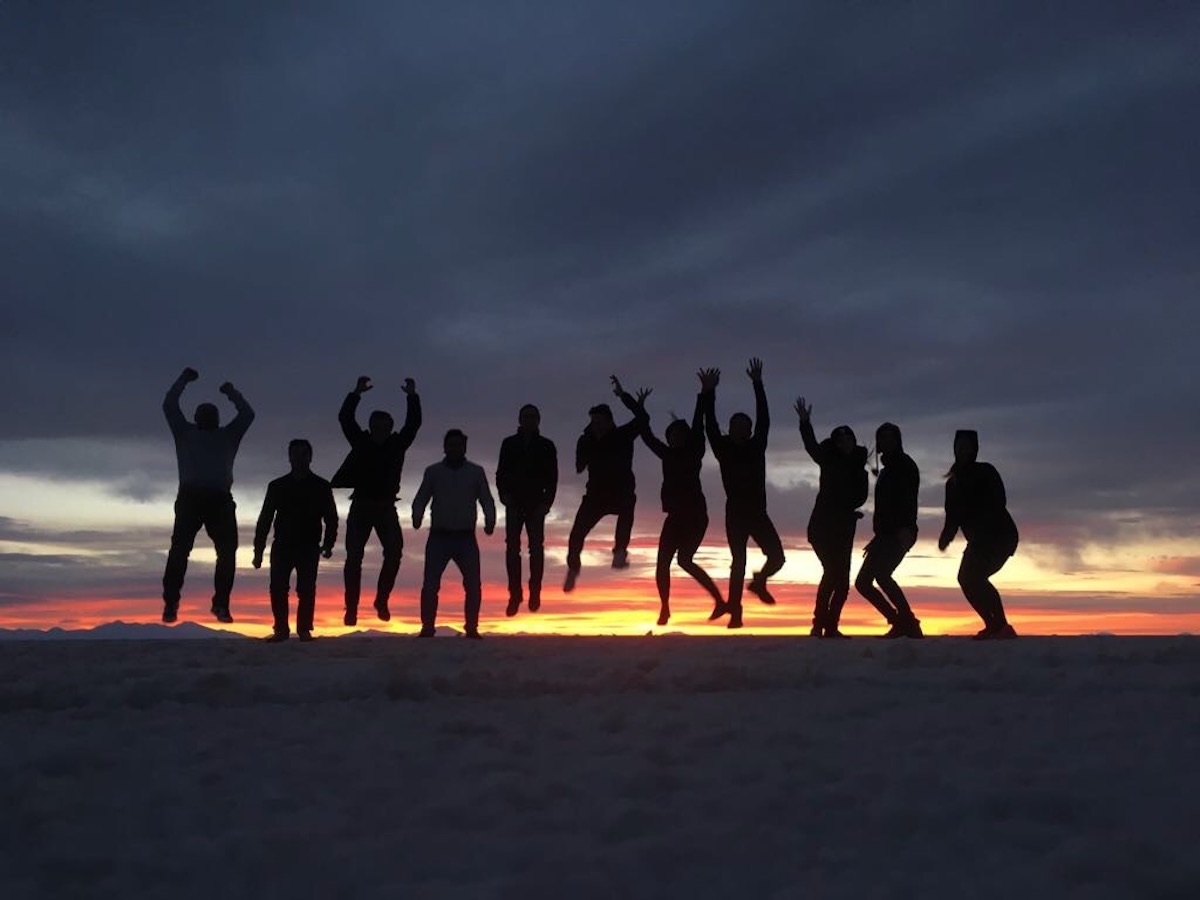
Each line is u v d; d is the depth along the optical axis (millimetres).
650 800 3252
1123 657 8258
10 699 5809
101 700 5855
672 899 2361
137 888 2453
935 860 2615
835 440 12750
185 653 9312
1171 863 2531
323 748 4211
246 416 14039
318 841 2811
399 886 2414
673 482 13531
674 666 7488
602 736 4477
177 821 3041
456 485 12250
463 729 4625
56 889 2469
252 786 3508
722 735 4371
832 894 2350
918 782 3459
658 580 13570
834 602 12547
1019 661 7988
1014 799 3127
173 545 13602
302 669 7500
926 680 6719
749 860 2617
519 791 3340
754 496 13352
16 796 3367
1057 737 4406
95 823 3053
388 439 13914
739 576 13367
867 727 4680
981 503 12039
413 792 3414
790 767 3748
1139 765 3760
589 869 2539
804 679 6641
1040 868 2520
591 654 8844
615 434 13633
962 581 12062
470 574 12266
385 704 5660
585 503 13648
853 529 12594
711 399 13383
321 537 11992
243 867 2586
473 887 2400
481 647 9898
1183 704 5492
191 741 4410
